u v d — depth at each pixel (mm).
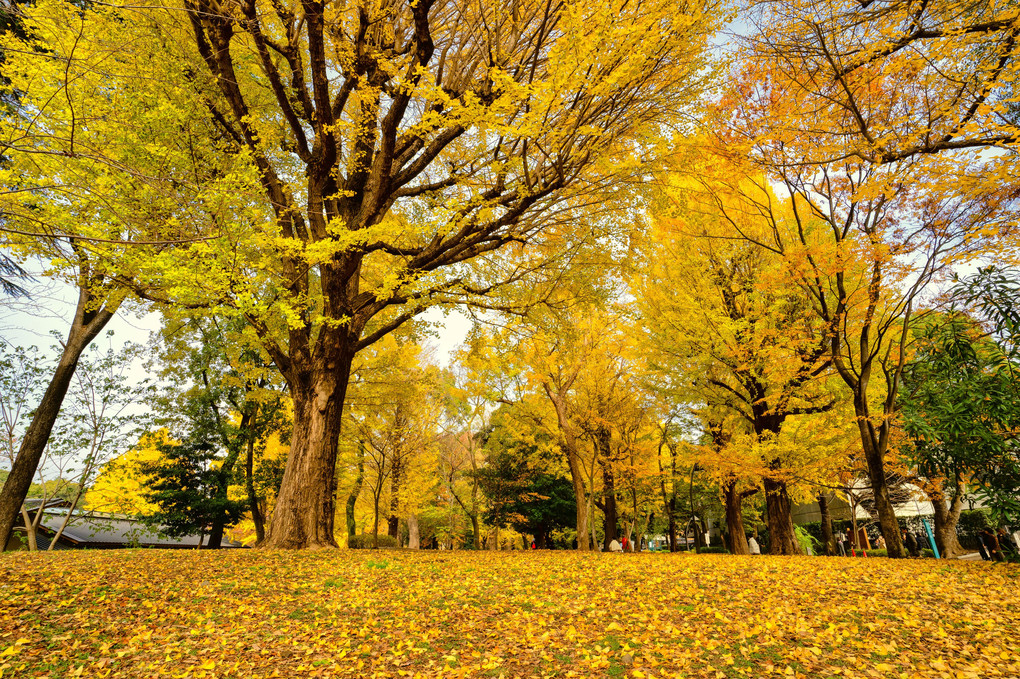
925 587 5547
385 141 8945
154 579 5887
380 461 21281
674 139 8938
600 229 10422
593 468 17219
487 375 15781
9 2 4207
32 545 12914
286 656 3975
